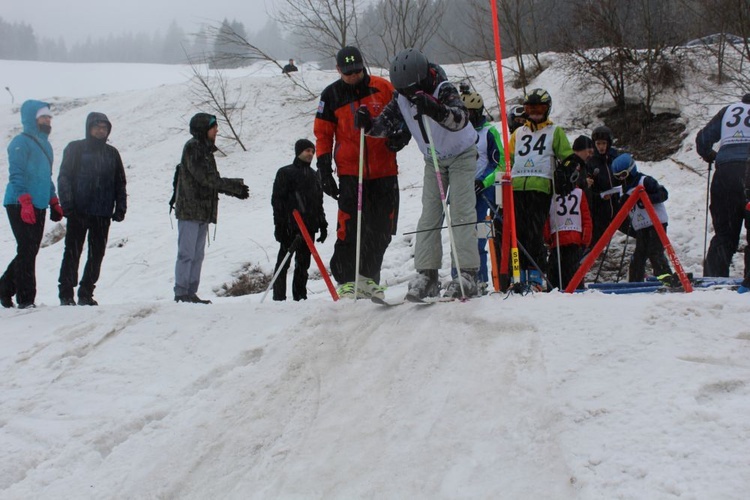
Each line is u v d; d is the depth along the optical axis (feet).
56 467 13.34
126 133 79.87
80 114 88.94
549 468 10.14
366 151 20.15
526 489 9.91
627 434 10.28
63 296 24.81
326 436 12.28
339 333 15.58
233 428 13.23
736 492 8.89
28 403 16.17
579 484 9.68
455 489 10.25
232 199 59.67
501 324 13.73
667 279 20.85
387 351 14.29
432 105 15.61
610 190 26.84
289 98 77.56
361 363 14.17
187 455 12.80
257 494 11.37
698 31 58.29
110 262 44.55
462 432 11.32
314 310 17.26
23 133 24.84
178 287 24.61
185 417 14.11
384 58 80.69
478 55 72.54
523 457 10.50
